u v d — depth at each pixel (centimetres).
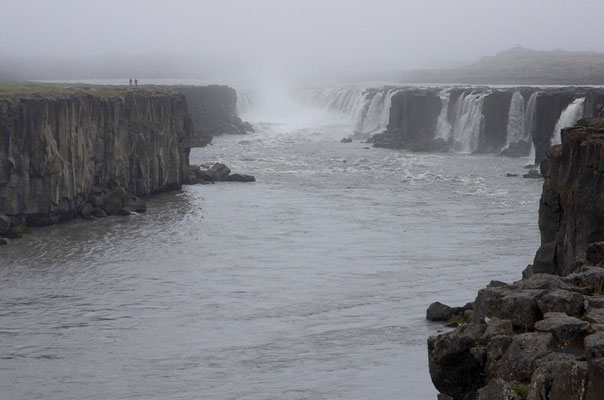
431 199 10969
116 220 9781
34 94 9581
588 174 4972
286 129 19750
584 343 2483
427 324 5544
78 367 4966
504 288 3036
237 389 4419
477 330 2853
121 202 10169
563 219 5253
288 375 4588
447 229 9119
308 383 4416
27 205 9219
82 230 9194
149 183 11288
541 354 2512
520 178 12506
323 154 15500
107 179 10444
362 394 4166
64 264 7675
